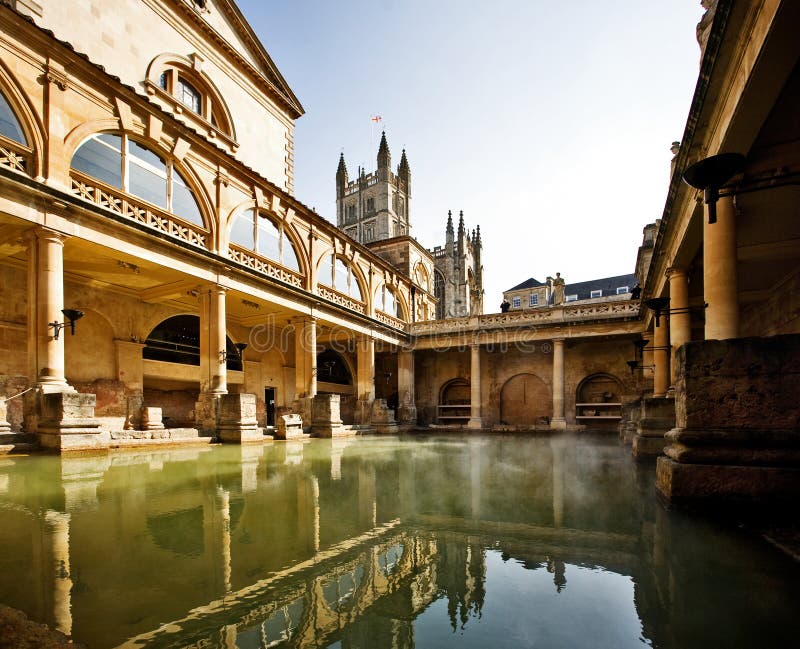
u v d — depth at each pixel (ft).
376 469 29.86
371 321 87.71
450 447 48.55
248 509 17.54
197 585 10.22
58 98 39.81
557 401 89.56
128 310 63.26
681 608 9.31
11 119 37.24
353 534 14.44
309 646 7.76
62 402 33.76
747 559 12.11
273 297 63.72
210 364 53.52
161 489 21.31
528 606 9.46
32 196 37.17
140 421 62.95
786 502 16.24
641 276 91.56
